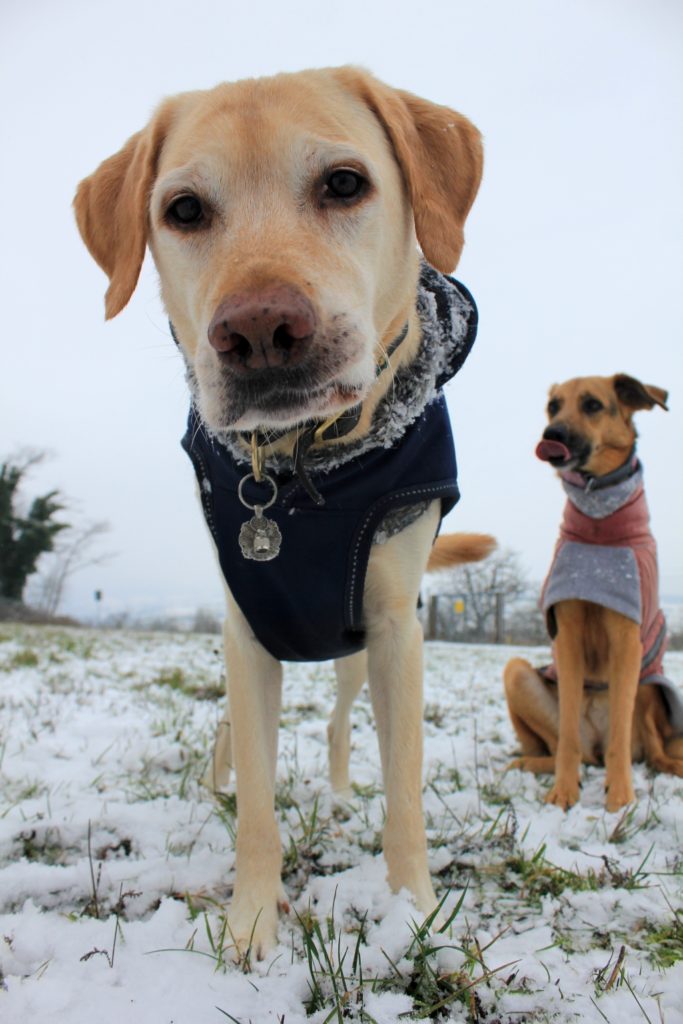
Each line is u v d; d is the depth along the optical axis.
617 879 0.50
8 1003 0.33
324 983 0.36
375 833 0.58
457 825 0.60
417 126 0.51
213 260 0.41
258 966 0.38
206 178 0.42
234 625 0.49
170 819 0.58
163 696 1.20
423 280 0.54
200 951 0.38
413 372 0.48
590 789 0.76
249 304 0.35
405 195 0.49
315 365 0.37
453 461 0.51
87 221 0.54
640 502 0.82
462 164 0.51
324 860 0.53
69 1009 0.33
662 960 0.39
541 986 0.36
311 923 0.41
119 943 0.39
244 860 0.44
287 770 0.75
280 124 0.42
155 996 0.34
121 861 0.50
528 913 0.45
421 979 0.36
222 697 1.20
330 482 0.46
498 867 0.51
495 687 1.51
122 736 0.88
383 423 0.46
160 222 0.45
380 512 0.47
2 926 0.40
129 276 0.49
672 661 2.53
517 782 0.77
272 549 0.46
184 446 0.52
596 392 0.89
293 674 1.66
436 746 0.92
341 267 0.40
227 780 0.68
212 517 0.49
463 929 0.42
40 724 0.93
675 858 0.54
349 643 0.53
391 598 0.49
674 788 0.75
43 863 0.52
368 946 0.39
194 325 0.43
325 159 0.42
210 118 0.44
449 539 0.77
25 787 0.67
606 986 0.36
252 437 0.45
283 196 0.42
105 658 1.86
